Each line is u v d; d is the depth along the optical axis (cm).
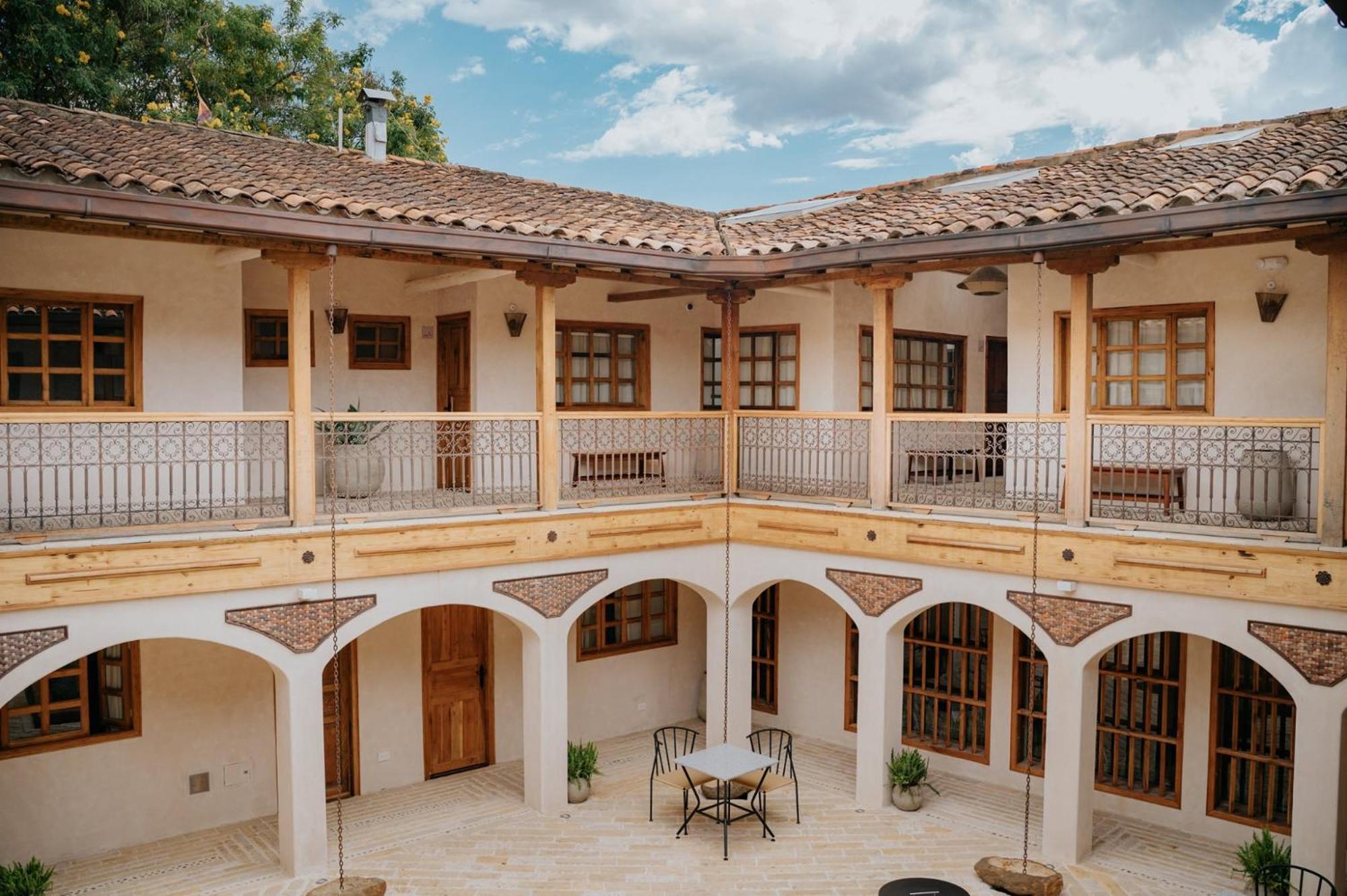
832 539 1074
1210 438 1010
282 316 1152
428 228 877
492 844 991
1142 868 929
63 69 1759
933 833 1017
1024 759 1138
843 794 1123
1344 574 770
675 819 1055
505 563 1001
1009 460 1149
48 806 945
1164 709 1037
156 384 991
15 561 758
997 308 1559
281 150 1166
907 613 1029
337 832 963
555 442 1040
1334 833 786
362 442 1110
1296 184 734
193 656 1018
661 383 1371
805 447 1138
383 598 935
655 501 1123
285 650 885
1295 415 968
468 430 1082
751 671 1366
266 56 2042
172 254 993
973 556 970
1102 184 964
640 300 1307
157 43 1919
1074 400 911
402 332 1260
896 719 1078
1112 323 1093
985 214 938
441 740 1194
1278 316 977
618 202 1353
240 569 855
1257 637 816
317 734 907
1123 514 920
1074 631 916
